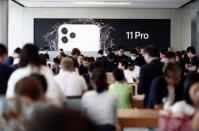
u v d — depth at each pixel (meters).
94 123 0.74
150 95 3.91
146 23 15.81
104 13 15.75
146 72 4.49
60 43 15.73
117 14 15.77
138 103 5.19
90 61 7.28
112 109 3.20
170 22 15.81
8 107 2.05
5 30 12.19
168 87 3.68
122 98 4.81
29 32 15.72
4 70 4.28
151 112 3.83
